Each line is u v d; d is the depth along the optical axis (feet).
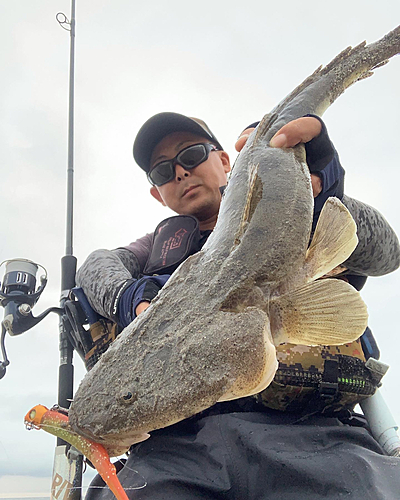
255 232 1.38
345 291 1.33
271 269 1.33
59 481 1.60
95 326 1.90
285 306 1.33
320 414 1.69
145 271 2.07
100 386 1.17
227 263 1.34
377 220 2.07
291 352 1.65
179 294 1.32
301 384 1.60
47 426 1.15
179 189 2.34
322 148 1.65
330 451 1.45
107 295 1.73
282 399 1.60
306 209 1.46
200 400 1.11
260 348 1.16
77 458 1.62
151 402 1.11
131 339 1.24
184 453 1.50
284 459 1.39
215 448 1.47
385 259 2.09
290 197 1.45
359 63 1.96
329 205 1.46
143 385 1.14
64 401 1.93
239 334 1.17
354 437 1.54
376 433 1.83
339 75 1.91
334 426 1.60
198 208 2.32
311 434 1.51
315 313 1.32
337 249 1.38
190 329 1.21
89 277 1.90
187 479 1.39
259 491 1.38
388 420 1.82
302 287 1.34
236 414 1.58
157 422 1.11
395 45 2.02
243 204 1.49
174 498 1.35
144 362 1.18
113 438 1.13
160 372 1.15
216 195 2.34
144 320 1.28
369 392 1.74
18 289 2.05
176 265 1.97
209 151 2.36
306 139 1.61
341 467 1.35
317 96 1.83
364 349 1.89
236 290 1.28
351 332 1.29
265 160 1.56
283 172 1.51
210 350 1.15
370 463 1.35
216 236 1.47
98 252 2.06
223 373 1.13
